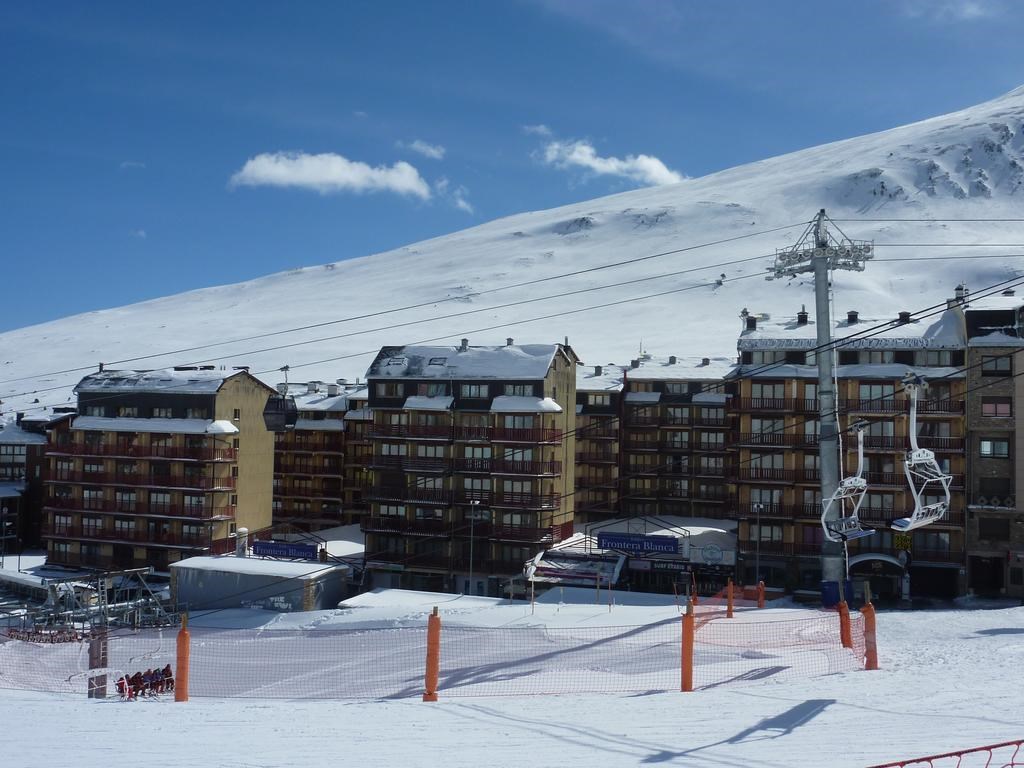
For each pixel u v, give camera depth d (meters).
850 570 72.50
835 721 21.25
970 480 70.94
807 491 75.38
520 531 77.31
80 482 87.19
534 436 77.62
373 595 69.00
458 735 20.28
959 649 34.28
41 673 49.53
